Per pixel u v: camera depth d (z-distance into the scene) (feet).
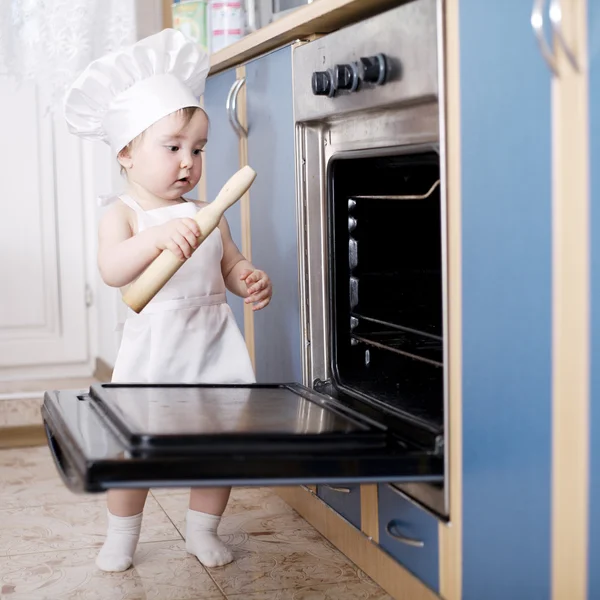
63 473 3.47
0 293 8.64
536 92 2.90
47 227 8.71
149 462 3.12
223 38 6.25
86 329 8.94
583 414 2.79
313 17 4.38
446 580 3.52
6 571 4.67
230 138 5.97
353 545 4.76
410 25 3.61
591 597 2.80
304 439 3.35
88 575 4.62
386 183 4.53
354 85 4.03
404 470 3.43
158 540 5.14
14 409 7.34
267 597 4.34
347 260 4.79
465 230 3.27
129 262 4.50
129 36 6.76
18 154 8.53
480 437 3.25
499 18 3.04
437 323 4.47
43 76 6.63
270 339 5.51
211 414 3.74
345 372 4.81
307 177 4.79
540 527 2.99
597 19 2.68
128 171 4.99
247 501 5.82
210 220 4.32
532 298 2.96
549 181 2.86
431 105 3.59
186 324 4.79
